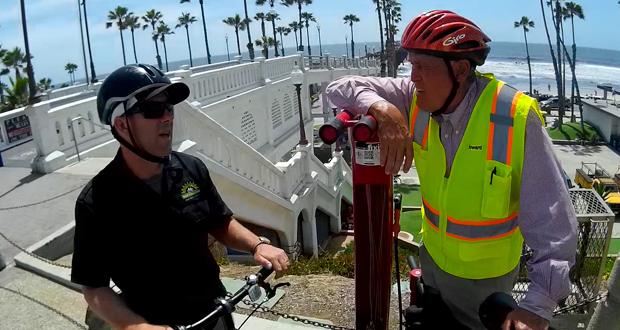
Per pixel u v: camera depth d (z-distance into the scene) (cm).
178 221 198
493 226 164
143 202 190
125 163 193
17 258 502
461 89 157
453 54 149
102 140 955
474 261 172
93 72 3247
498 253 169
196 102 1030
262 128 1594
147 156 185
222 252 843
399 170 163
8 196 689
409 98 185
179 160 210
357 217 185
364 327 202
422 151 179
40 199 673
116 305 179
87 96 1257
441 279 189
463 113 159
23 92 2320
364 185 178
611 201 1966
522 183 149
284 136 1833
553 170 145
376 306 197
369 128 160
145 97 174
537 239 146
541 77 10862
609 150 3488
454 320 190
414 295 238
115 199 185
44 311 415
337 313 489
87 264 182
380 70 4169
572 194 448
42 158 796
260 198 935
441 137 168
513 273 181
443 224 175
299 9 6831
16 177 779
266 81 1600
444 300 193
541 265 141
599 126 3881
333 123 169
